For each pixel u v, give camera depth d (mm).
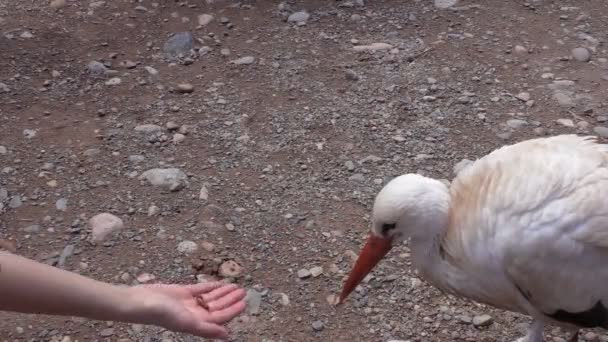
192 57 3516
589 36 3617
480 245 2291
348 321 2562
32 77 3410
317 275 2672
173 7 3793
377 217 2381
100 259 2723
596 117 3213
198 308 2084
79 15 3748
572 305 2285
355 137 3127
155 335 2527
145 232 2799
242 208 2873
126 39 3615
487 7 3785
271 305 2602
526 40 3590
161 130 3166
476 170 2359
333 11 3756
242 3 3814
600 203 2184
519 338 2512
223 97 3314
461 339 2525
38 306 1860
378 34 3623
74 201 2900
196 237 2785
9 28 3658
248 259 2723
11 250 2715
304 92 3330
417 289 2635
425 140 3113
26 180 2973
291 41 3590
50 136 3146
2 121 3203
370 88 3342
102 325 2547
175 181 2949
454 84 3359
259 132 3154
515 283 2303
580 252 2207
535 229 2219
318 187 2941
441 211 2344
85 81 3398
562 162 2248
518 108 3252
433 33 3625
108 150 3086
